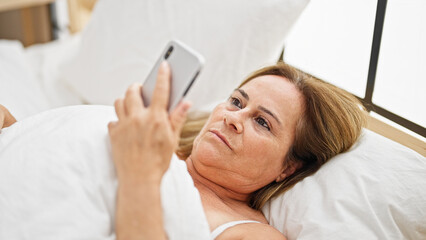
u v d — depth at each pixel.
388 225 0.84
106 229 0.66
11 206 0.65
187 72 0.63
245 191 0.97
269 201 0.99
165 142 0.62
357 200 0.86
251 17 1.23
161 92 0.61
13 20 2.03
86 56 1.47
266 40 1.25
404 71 1.11
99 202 0.67
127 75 1.37
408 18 1.07
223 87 1.31
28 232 0.63
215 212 0.86
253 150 0.91
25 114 1.31
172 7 1.33
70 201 0.66
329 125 0.96
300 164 1.01
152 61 1.34
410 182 0.87
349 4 1.25
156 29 1.33
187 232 0.70
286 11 1.21
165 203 0.70
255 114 0.94
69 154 0.70
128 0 1.40
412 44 1.08
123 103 0.65
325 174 0.94
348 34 1.27
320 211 0.87
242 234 0.80
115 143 0.65
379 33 1.13
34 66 1.68
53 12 2.10
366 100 1.22
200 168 0.93
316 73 1.43
